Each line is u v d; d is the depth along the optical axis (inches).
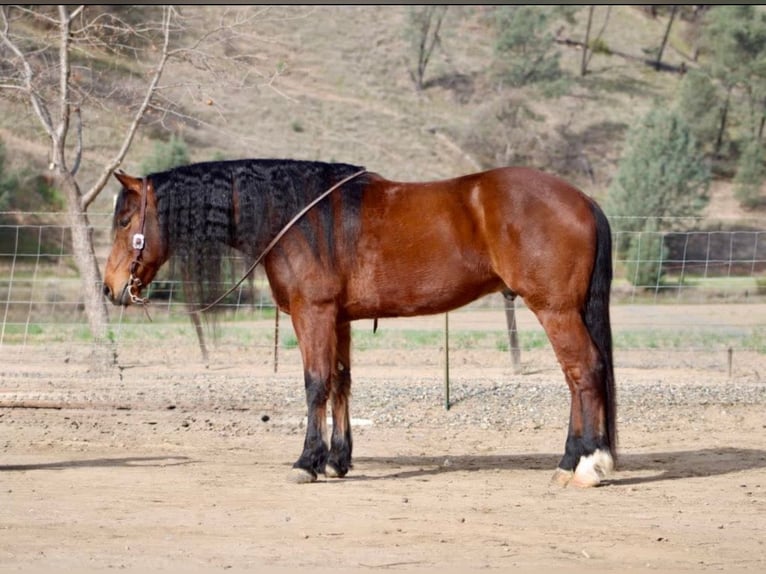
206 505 322.0
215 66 836.6
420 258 353.7
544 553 269.3
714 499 335.9
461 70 2677.2
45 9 1004.6
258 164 366.3
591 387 346.0
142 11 1374.3
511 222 344.5
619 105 2647.6
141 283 374.9
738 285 1238.9
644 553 270.5
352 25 2815.0
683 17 3235.7
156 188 370.9
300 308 359.6
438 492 344.8
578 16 3174.2
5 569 251.1
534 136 2385.6
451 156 2294.5
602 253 346.0
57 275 1280.8
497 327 972.6
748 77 2539.4
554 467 392.8
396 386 569.0
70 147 1594.5
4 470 376.8
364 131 2272.4
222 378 606.9
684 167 1983.3
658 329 909.8
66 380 600.4
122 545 274.1
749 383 591.2
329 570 252.1
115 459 402.0
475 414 503.2
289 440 448.8
